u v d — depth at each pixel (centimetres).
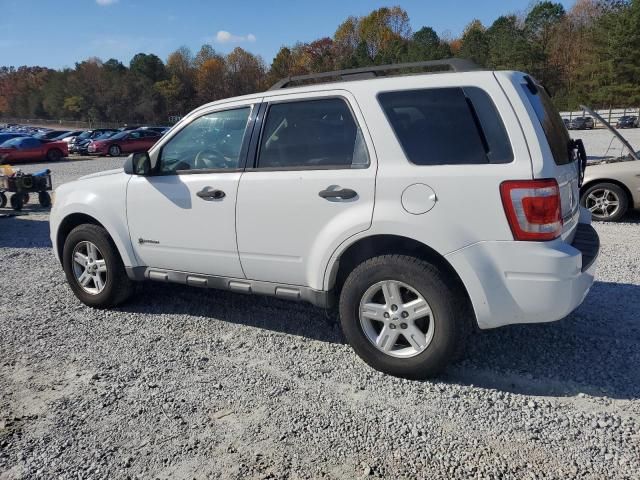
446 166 321
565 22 7369
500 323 323
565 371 355
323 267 361
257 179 383
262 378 359
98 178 481
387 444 284
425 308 334
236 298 516
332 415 313
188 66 11088
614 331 412
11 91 13212
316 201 357
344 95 357
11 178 1207
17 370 379
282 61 10544
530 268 306
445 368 344
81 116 10319
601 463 263
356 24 10975
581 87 5603
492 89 318
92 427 307
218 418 313
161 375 366
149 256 451
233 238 398
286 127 380
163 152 441
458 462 268
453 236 318
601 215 830
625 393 326
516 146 308
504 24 6619
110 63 11056
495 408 315
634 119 4603
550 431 291
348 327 361
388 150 337
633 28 4950
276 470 267
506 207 306
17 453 284
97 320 471
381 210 334
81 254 497
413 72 386
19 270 656
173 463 274
